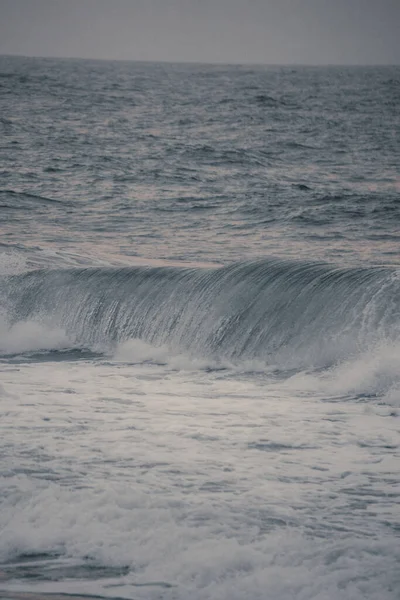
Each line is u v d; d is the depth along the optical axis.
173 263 73.88
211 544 19.36
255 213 103.38
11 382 38.97
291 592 17.12
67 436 28.70
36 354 48.53
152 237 88.56
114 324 51.28
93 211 103.38
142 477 24.34
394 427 29.89
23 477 24.25
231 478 24.25
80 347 50.50
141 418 31.36
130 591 17.50
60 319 54.16
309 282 45.16
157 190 118.38
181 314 48.41
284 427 29.98
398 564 18.28
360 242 86.25
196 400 34.75
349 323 40.59
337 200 111.69
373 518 21.19
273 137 180.88
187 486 23.55
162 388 37.47
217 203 109.69
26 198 109.75
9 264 70.25
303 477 24.39
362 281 42.81
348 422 30.66
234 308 46.22
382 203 109.44
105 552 19.17
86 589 17.64
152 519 20.83
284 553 18.81
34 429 29.62
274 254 79.75
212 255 78.94
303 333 41.97
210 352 45.16
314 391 36.19
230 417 31.50
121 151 151.75
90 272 56.69
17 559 19.02
